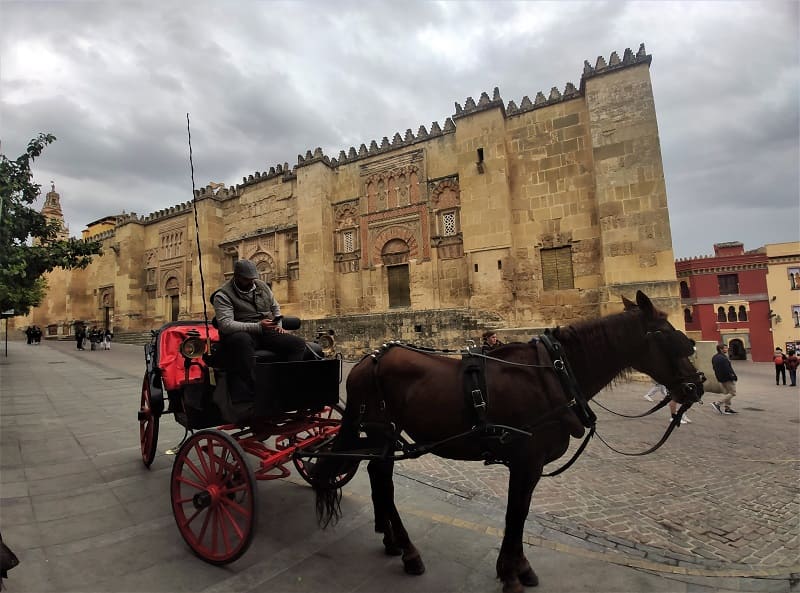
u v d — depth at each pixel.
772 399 13.88
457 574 3.61
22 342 40.94
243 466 3.46
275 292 28.34
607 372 3.96
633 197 17.58
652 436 8.45
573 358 3.92
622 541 4.22
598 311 18.88
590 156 19.45
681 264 41.69
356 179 25.52
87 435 7.83
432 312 19.42
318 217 25.16
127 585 3.35
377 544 4.14
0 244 9.30
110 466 6.22
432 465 6.73
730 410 11.14
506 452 3.53
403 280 23.88
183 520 3.93
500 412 3.55
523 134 20.92
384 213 24.31
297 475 6.17
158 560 3.75
